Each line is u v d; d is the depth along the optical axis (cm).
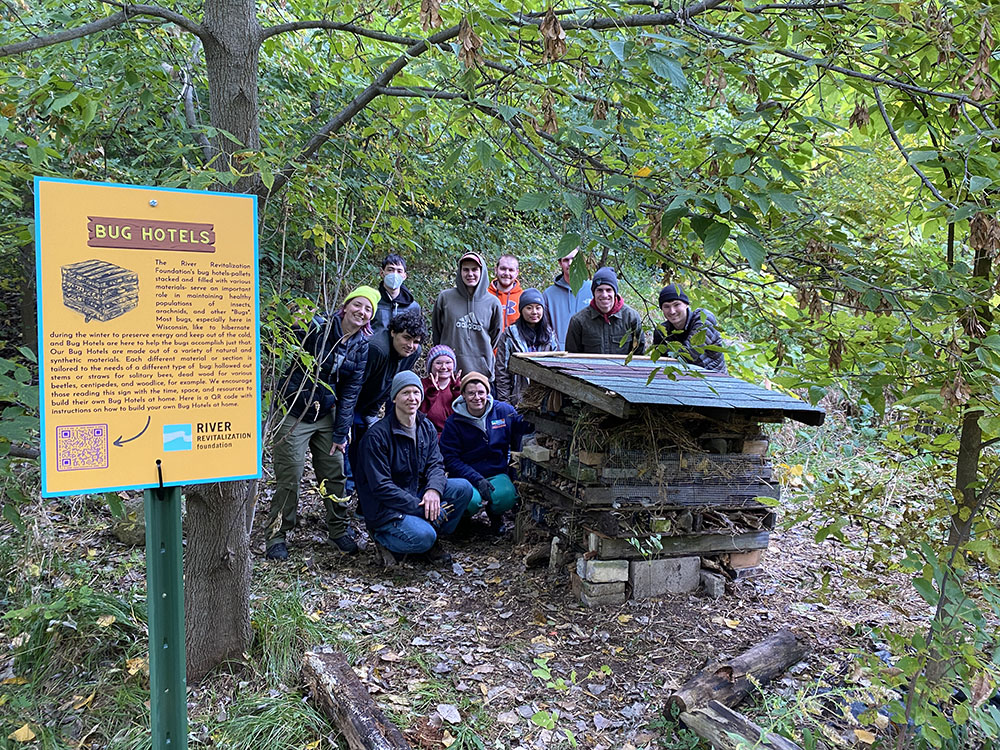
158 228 176
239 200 186
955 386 171
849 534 500
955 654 200
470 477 473
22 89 268
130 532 416
